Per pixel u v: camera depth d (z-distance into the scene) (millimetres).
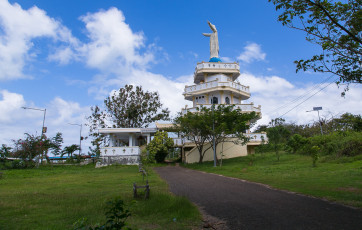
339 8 8242
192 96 34938
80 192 11445
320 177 13383
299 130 42312
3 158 32688
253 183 13234
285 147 30516
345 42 8727
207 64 33688
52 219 6922
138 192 9828
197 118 26141
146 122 44531
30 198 9875
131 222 6555
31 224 6457
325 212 7055
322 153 24266
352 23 8406
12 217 7125
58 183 15289
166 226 6293
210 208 8164
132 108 42531
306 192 9750
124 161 30891
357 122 28266
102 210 7691
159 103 45375
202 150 31234
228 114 25484
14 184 15086
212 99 32875
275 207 7891
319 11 8328
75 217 7047
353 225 5883
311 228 5805
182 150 34781
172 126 32781
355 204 7656
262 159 26234
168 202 8289
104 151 31156
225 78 34188
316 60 9031
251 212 7449
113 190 11922
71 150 39156
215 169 21875
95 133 42406
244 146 31812
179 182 14734
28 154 31219
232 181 14406
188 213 7262
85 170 26750
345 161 19359
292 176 14461
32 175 21484
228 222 6586
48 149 36031
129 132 33969
